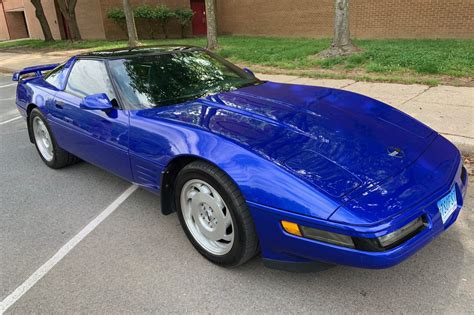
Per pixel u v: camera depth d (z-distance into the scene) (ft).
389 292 8.20
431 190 7.73
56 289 8.82
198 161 8.87
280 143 8.54
